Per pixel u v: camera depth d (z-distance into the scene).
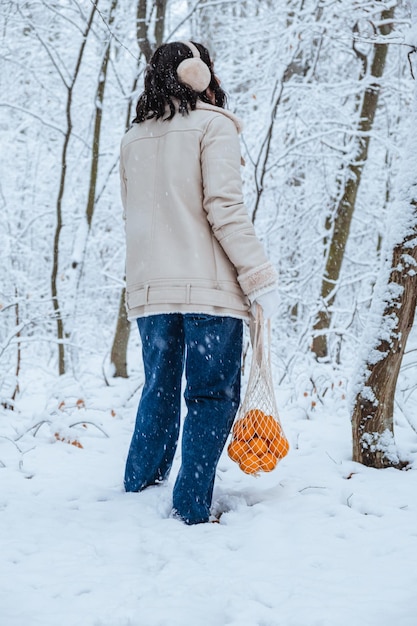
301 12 6.91
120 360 6.34
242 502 2.46
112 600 1.62
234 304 2.29
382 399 2.90
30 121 8.92
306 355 5.14
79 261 6.45
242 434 2.38
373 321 2.94
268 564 1.85
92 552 1.94
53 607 1.58
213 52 7.98
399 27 6.97
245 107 8.17
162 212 2.36
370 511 2.33
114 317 9.90
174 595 1.67
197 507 2.24
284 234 8.67
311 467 2.91
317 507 2.37
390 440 2.91
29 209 9.19
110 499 2.53
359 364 2.96
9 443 3.33
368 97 7.29
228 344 2.32
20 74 8.65
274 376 6.14
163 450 2.56
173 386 2.53
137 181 2.45
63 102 8.82
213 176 2.27
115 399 4.80
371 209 8.73
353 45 7.07
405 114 8.39
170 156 2.35
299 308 9.24
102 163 8.93
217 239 2.32
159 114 2.41
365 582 1.72
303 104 7.82
